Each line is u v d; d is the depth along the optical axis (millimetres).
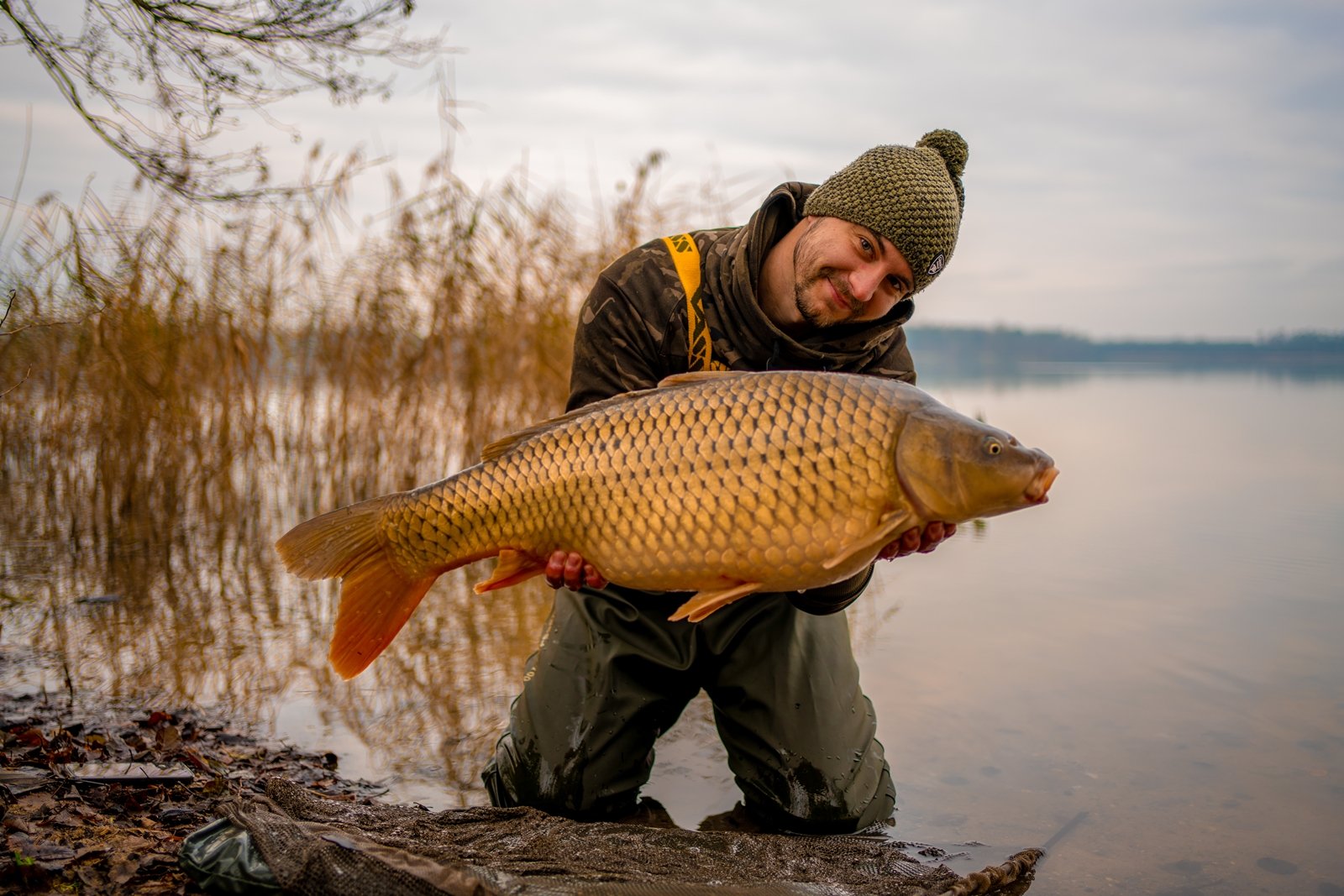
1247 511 7496
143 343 6617
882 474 2400
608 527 2520
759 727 3041
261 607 5020
